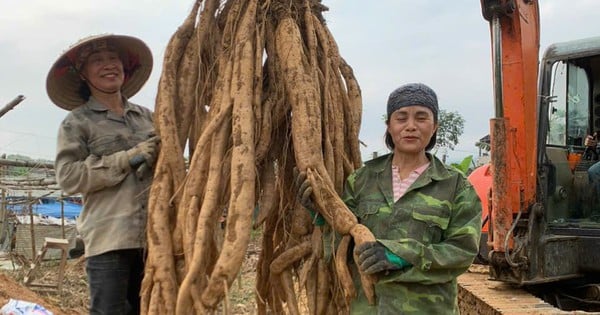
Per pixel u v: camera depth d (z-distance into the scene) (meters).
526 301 4.79
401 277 2.50
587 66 5.41
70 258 15.35
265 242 3.30
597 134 5.44
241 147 2.72
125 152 3.08
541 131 5.19
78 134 3.17
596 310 5.21
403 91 2.70
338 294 2.95
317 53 3.14
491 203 5.19
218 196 2.75
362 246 2.47
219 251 2.74
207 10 3.15
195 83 3.10
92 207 3.18
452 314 2.65
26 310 3.51
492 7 4.82
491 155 4.85
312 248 2.97
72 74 3.44
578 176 5.42
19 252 14.20
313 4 3.26
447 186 2.65
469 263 2.56
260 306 3.33
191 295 2.59
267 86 3.13
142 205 3.18
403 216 2.63
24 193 17.09
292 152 3.11
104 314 3.15
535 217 4.95
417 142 2.67
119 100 3.43
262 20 3.05
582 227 5.04
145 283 2.80
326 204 2.67
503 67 5.00
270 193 3.00
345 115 3.19
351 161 3.19
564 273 4.98
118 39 3.31
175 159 2.92
